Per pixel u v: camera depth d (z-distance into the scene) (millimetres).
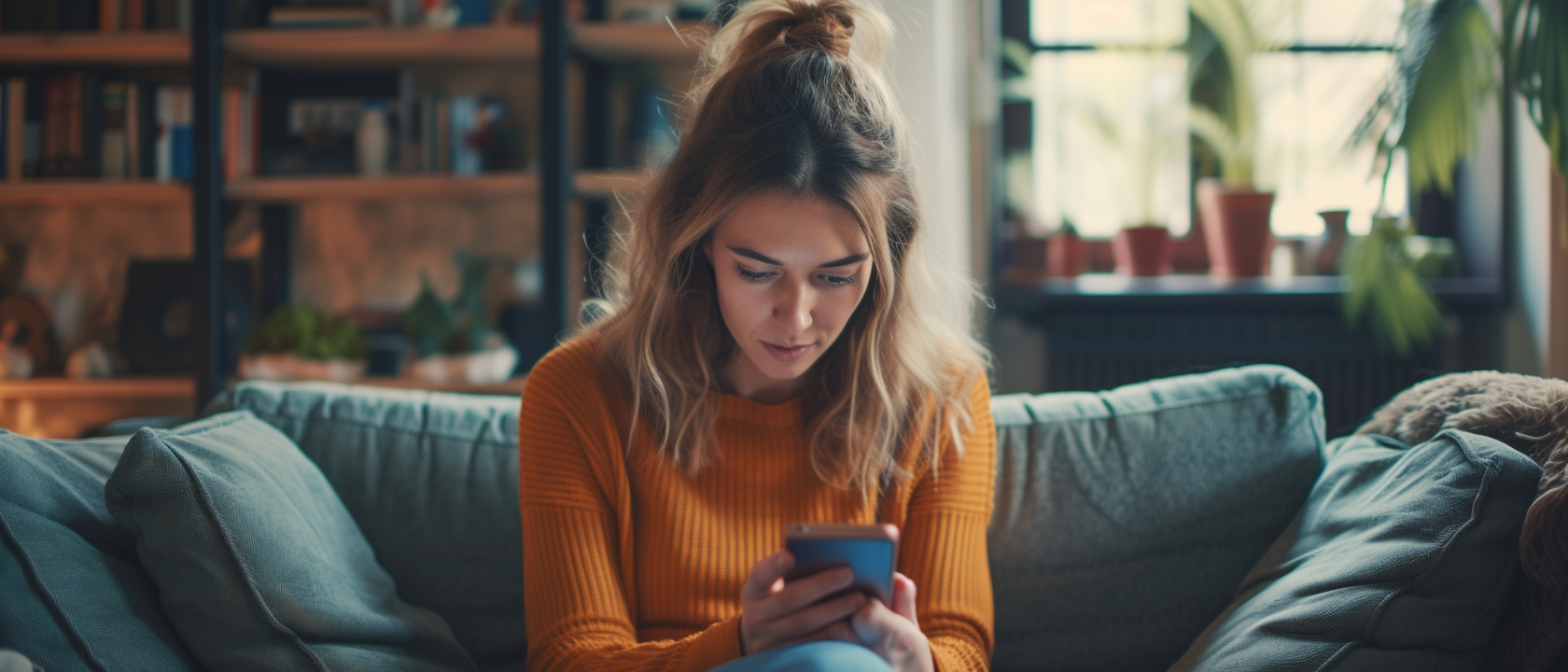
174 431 886
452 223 2652
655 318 945
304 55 2461
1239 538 1138
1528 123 2375
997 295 2709
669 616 932
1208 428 1181
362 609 897
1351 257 2320
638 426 964
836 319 877
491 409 1240
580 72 2504
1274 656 852
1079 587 1128
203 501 816
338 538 1001
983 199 2766
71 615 729
